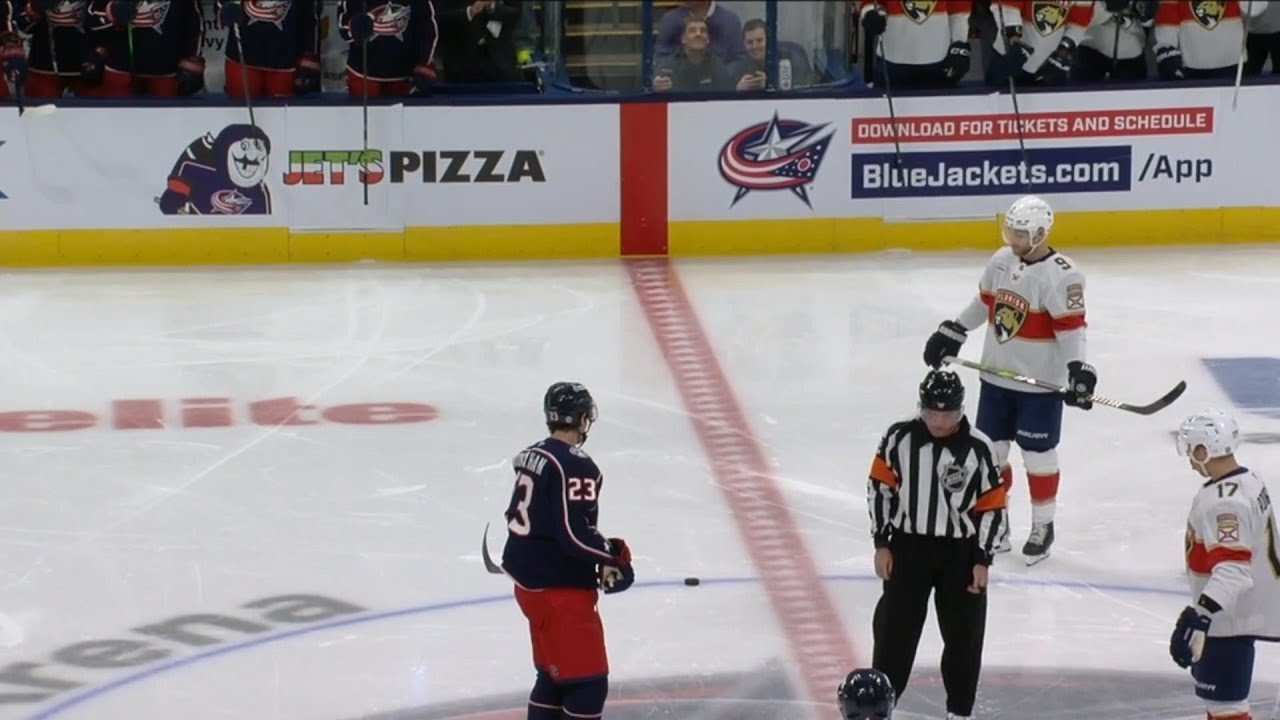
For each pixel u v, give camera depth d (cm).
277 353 2630
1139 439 2189
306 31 3275
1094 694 1499
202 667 1572
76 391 2448
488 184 3247
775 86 3394
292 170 3219
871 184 3262
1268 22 3388
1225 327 2670
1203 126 3238
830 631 1639
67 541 1889
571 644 1301
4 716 1475
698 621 1666
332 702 1501
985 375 1831
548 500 1294
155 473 2109
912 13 3234
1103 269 3078
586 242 3275
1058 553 1838
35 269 3203
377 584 1767
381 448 2197
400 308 2892
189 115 3183
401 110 3209
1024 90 3222
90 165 3184
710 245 3281
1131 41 3372
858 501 1989
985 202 3266
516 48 3416
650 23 3350
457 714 1476
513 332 2733
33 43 3297
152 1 3269
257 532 1914
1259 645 1599
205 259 3238
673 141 3247
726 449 2178
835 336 2680
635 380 2477
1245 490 1250
